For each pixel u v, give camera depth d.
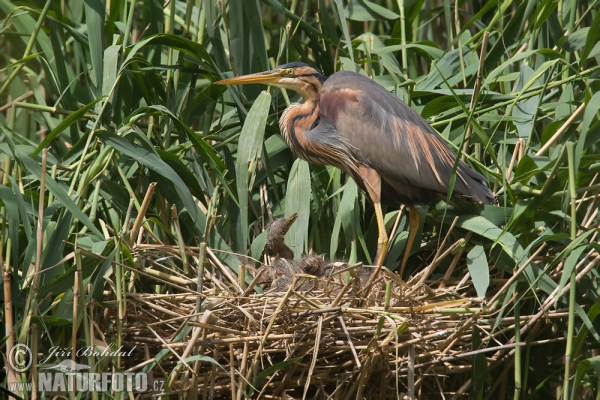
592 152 9.91
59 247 8.50
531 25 10.60
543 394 10.73
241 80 10.38
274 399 8.64
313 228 10.38
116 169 10.19
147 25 11.05
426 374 8.60
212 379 8.18
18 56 12.80
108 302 8.39
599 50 9.97
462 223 9.75
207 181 10.13
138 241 9.44
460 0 12.15
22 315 8.35
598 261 8.92
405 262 9.96
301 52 11.84
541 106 10.27
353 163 10.27
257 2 10.44
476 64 10.82
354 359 8.50
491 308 8.43
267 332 7.77
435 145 10.07
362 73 11.76
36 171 8.93
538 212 9.35
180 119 10.33
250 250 10.30
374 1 12.61
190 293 8.52
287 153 11.03
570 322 8.14
